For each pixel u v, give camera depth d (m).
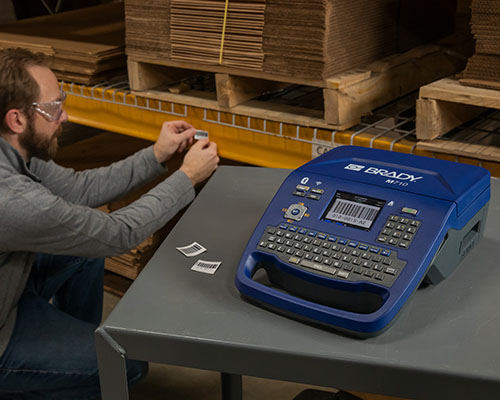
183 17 1.72
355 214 1.03
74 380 1.49
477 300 0.99
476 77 1.42
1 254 1.36
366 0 1.64
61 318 1.57
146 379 1.97
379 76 1.69
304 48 1.56
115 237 1.35
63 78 2.09
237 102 1.79
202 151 1.53
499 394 0.83
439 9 2.01
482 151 1.43
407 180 1.07
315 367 0.90
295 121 1.66
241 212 1.31
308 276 0.98
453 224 0.99
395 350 0.88
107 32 2.27
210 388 1.94
